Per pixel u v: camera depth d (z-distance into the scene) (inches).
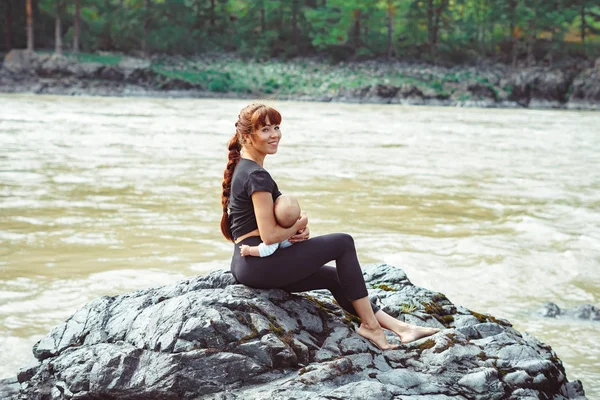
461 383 166.7
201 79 2819.9
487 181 717.9
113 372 165.8
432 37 3435.0
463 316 205.6
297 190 615.8
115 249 391.9
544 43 3479.3
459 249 413.4
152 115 1578.5
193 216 491.5
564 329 290.2
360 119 1704.0
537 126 1636.3
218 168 756.0
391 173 756.0
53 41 3147.1
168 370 161.8
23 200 534.6
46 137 1017.5
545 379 176.6
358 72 3036.4
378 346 177.9
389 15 3373.5
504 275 365.4
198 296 176.9
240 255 179.8
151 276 340.8
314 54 3380.9
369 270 236.4
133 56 3048.7
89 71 2669.8
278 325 171.8
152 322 174.1
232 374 161.6
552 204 583.8
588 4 3469.5
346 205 551.8
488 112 2325.3
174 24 3221.0
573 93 2923.2
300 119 1628.9
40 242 404.8
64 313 289.0
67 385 168.6
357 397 150.3
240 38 3314.5
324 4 3710.6
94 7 3149.6
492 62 3425.2
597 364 253.3
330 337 176.9
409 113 2069.4
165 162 791.7
